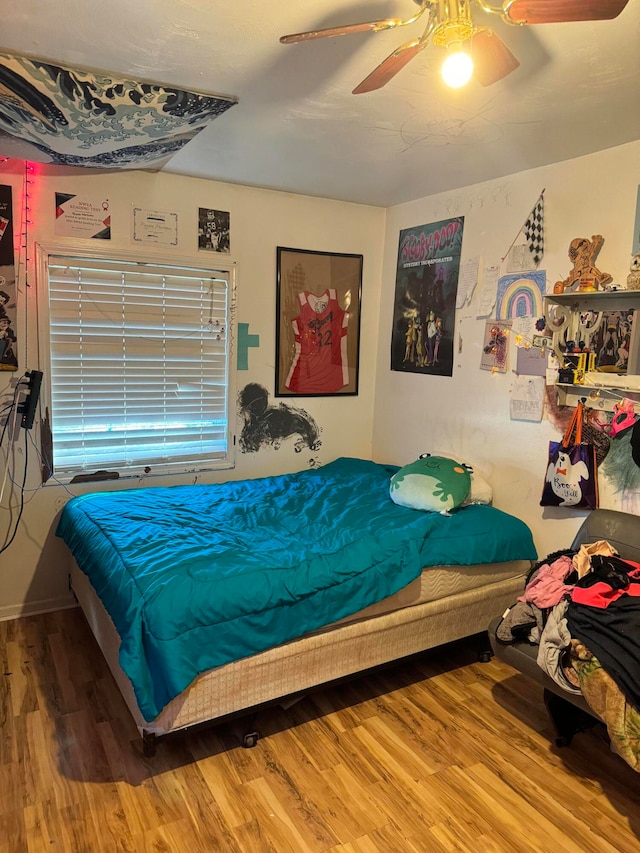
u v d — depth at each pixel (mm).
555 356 2623
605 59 1707
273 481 3350
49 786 1894
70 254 2898
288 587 2088
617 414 2422
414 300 3590
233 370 3430
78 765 1989
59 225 2863
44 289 2857
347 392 3887
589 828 1807
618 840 1766
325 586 2180
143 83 1907
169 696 1812
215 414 3459
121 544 2277
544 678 1996
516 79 1845
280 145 2547
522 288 2881
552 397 2750
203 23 1557
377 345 3947
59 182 2836
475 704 2430
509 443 2994
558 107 2062
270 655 2078
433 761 2080
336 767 2033
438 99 2014
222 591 1966
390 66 1415
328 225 3625
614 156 2447
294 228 3510
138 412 3219
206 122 2254
